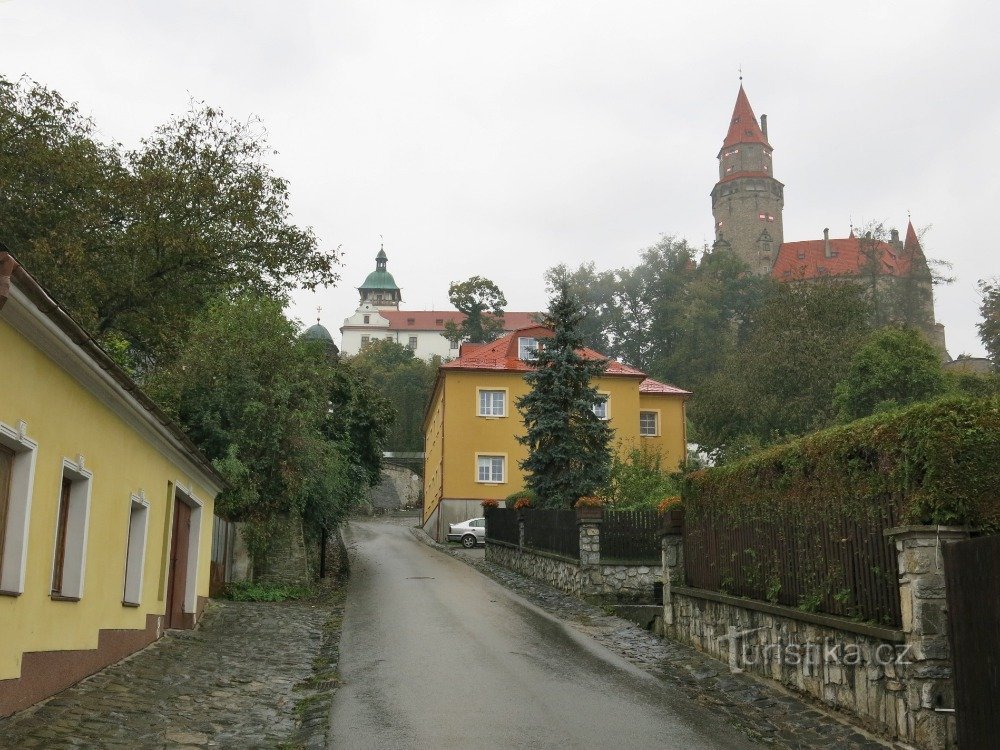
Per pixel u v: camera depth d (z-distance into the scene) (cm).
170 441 1251
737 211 12875
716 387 5556
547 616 1747
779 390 5378
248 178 2755
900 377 4372
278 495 2255
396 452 8700
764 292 9250
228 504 2142
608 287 9800
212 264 2731
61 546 922
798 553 1011
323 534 2716
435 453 4872
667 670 1191
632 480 2938
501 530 3117
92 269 2486
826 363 5188
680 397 4666
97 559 991
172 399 2195
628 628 1592
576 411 3005
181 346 2481
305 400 2350
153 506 1258
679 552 1465
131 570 1197
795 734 850
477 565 3072
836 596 905
